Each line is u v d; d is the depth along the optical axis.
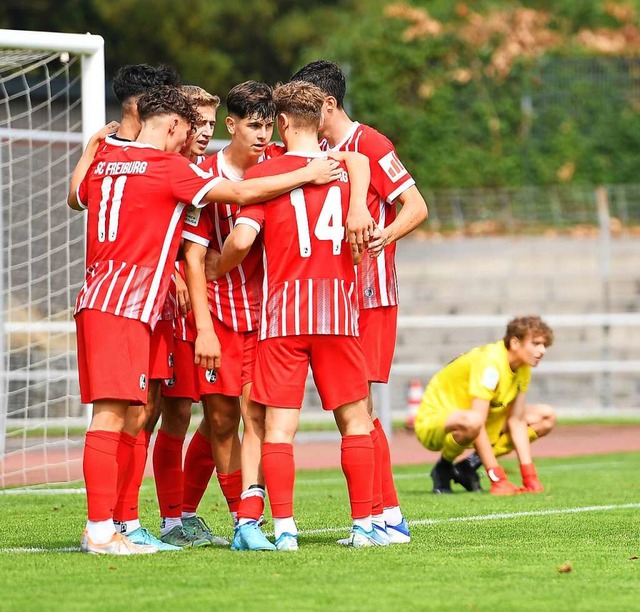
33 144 49.50
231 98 20.88
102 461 19.86
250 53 127.50
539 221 99.12
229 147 21.41
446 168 104.44
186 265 20.52
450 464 34.09
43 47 32.00
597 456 48.00
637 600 16.08
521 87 105.69
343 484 37.12
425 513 27.45
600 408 72.38
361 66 106.12
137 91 21.34
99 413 19.95
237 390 21.14
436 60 106.00
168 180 19.91
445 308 90.12
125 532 21.23
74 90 75.81
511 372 33.38
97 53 32.75
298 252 20.00
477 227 99.31
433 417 33.72
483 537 22.67
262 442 20.98
